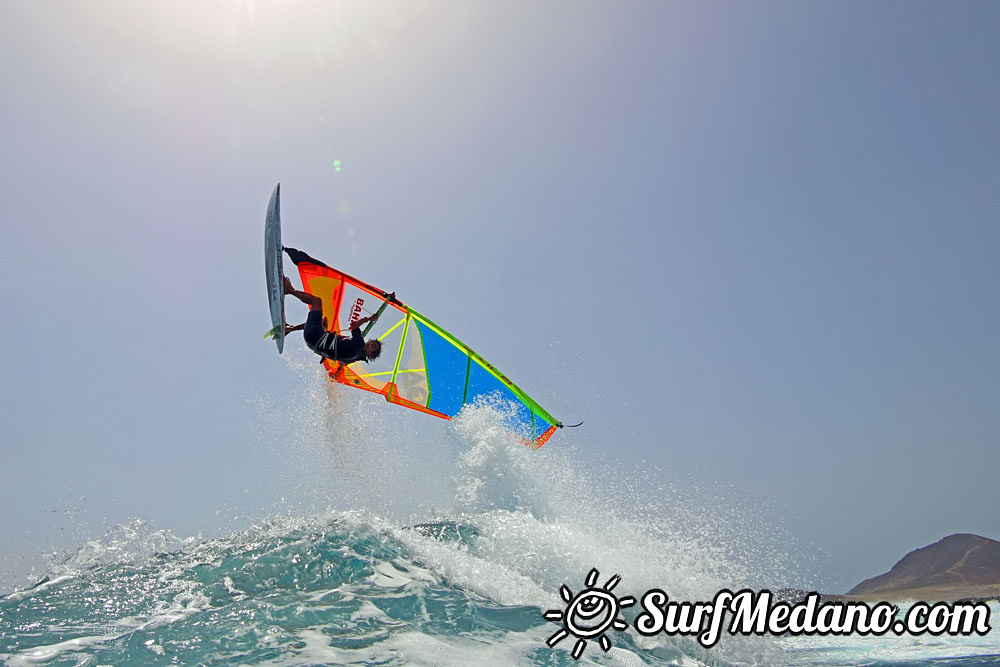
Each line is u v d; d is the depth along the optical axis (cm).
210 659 477
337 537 751
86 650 500
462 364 1078
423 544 771
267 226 926
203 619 554
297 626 540
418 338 1050
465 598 625
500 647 526
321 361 1023
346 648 499
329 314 1006
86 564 718
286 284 882
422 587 638
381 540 756
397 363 1045
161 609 596
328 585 646
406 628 544
